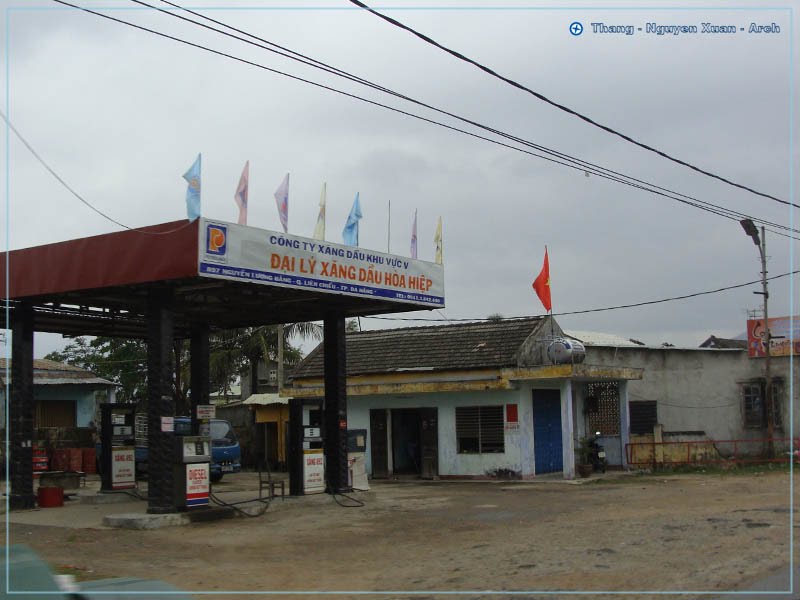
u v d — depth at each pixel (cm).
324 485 1984
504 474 2573
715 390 3509
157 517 1587
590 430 2880
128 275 1620
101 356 4916
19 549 981
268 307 2078
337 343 2066
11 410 1927
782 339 3559
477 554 1203
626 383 2833
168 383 1664
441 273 2098
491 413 2627
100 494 2083
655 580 961
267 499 1867
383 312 2144
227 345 4494
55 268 1745
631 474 2678
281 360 3756
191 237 1529
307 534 1479
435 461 2700
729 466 2828
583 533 1359
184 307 2036
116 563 1217
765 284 3394
